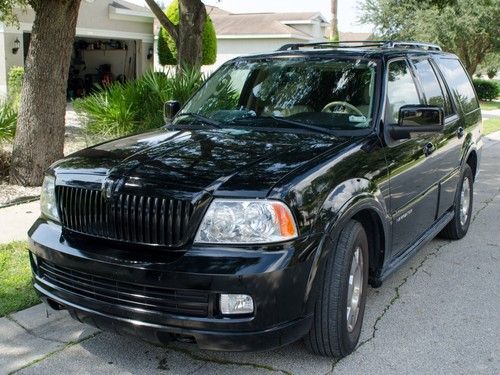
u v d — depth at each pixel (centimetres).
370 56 469
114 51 2572
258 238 314
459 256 589
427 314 452
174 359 379
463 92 635
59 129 805
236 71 514
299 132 421
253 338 312
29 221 657
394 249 441
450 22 2652
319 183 341
